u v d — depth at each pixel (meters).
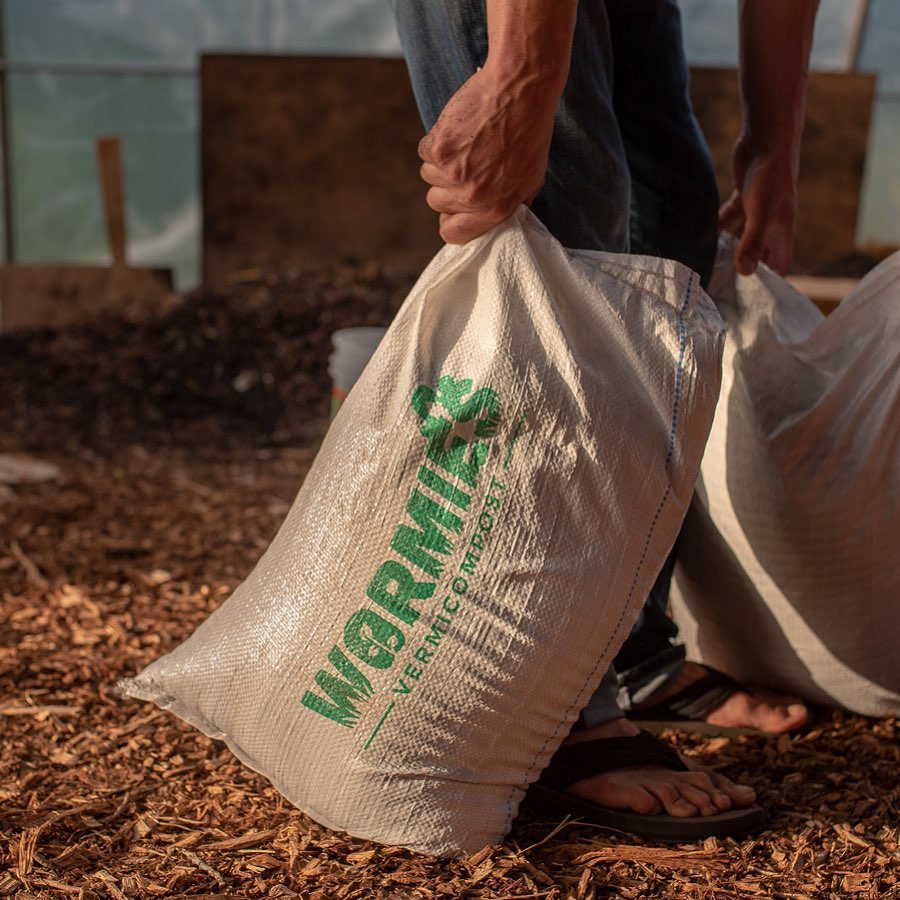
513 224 1.31
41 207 6.43
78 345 5.05
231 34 6.33
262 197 5.93
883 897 1.26
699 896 1.27
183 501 3.38
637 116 1.63
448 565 1.28
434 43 1.45
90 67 6.20
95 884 1.30
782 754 1.64
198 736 1.71
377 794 1.30
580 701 1.36
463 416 1.27
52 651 2.07
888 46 6.38
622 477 1.29
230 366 4.96
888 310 1.57
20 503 3.27
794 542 1.60
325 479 1.34
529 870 1.31
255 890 1.29
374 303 5.29
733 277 1.72
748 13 1.67
